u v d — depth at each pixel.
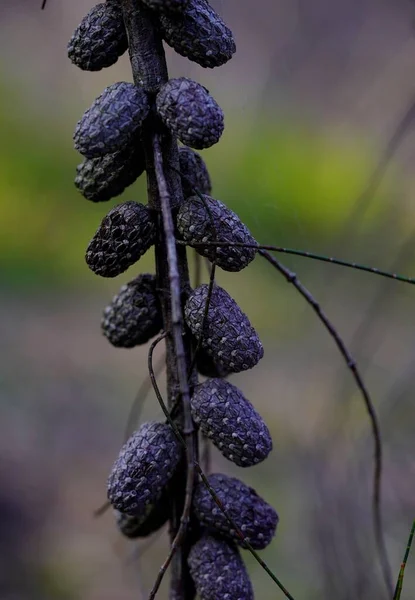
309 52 1.54
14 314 1.65
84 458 1.29
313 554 0.94
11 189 1.82
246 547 0.65
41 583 1.04
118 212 0.64
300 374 1.35
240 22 1.56
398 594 0.65
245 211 1.55
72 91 1.81
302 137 1.59
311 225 1.55
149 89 0.64
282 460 1.21
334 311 1.28
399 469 1.07
